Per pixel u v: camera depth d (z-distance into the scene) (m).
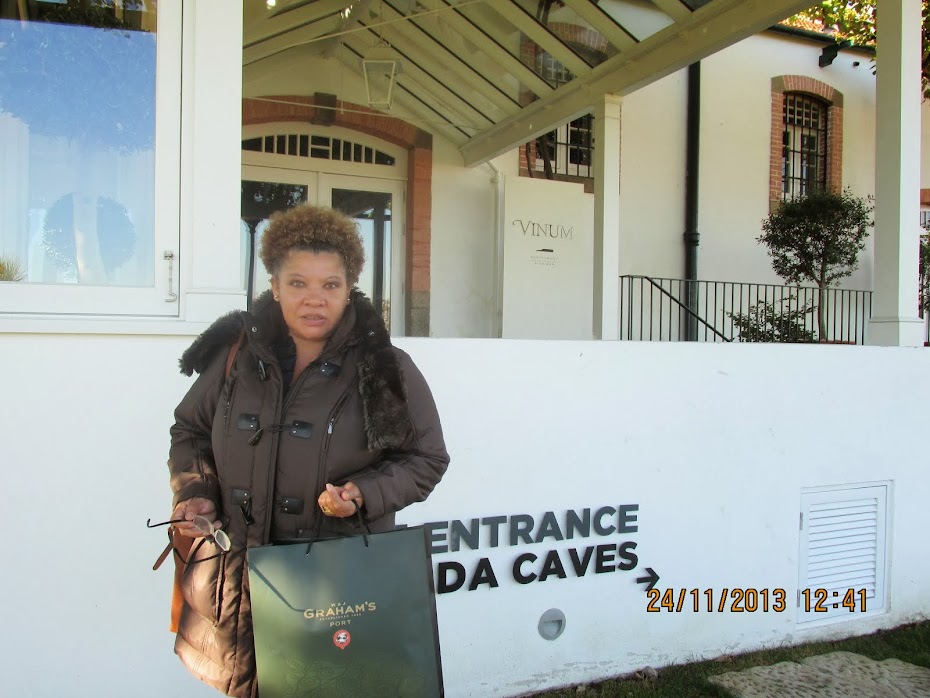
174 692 2.99
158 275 3.04
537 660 3.68
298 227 2.11
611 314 6.78
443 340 3.48
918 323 4.77
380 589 1.98
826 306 10.00
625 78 6.25
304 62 7.64
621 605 3.88
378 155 8.26
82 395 2.90
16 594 2.83
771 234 9.02
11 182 2.98
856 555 4.54
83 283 3.02
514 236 8.35
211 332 2.18
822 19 9.91
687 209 9.57
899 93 4.71
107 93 3.04
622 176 9.28
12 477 2.83
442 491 3.48
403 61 6.98
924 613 4.74
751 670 3.97
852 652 4.27
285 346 2.19
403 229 8.36
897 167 4.73
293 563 1.94
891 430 4.61
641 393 3.91
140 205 3.06
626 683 3.80
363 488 2.01
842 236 8.84
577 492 3.76
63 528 2.88
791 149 10.45
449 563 3.48
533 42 6.31
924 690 3.78
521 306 8.38
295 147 7.91
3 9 2.97
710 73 9.73
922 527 4.73
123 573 2.94
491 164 8.50
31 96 3.00
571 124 9.04
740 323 8.87
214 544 2.07
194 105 3.05
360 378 2.08
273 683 1.93
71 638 2.88
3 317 2.88
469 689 3.54
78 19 3.02
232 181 3.09
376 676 1.96
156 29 3.03
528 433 3.65
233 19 3.07
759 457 4.21
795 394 4.31
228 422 2.08
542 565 3.68
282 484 2.05
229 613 2.06
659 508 3.96
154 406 2.98
